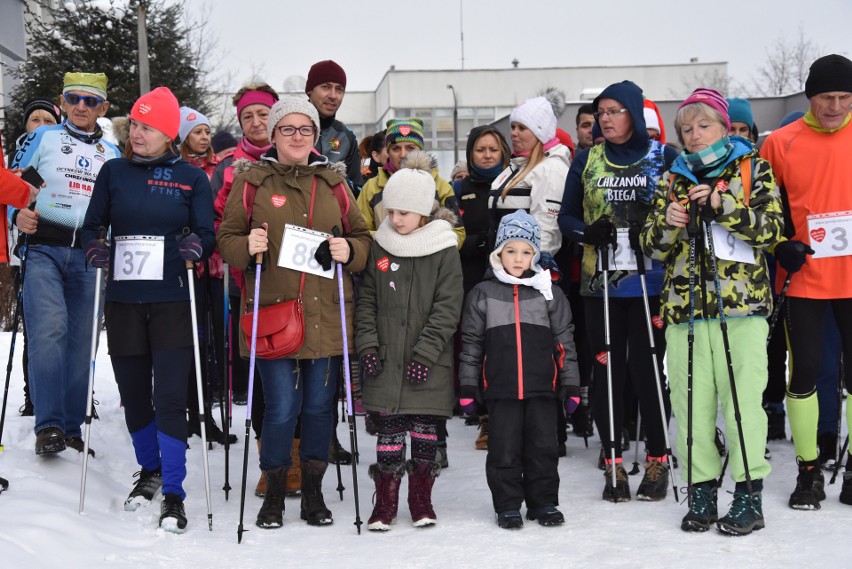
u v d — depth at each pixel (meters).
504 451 4.17
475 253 5.81
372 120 57.12
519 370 4.18
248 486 4.94
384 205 4.36
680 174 4.27
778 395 5.85
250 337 4.11
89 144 4.98
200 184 4.33
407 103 51.19
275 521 4.13
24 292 4.71
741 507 3.94
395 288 4.26
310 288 4.17
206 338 4.93
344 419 7.16
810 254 4.42
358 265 4.22
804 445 4.36
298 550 3.77
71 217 4.82
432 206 4.38
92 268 4.94
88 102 4.94
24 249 4.80
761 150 4.72
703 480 4.14
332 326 4.21
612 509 4.38
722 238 4.08
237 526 4.15
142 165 4.29
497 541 3.87
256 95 5.41
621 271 4.71
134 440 4.37
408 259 4.29
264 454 4.22
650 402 4.61
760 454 4.02
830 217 4.41
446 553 3.70
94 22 19.92
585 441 6.00
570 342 4.30
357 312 4.30
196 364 4.10
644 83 51.66
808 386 4.38
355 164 5.99
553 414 4.25
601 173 4.84
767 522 4.06
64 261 4.82
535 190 5.48
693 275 4.09
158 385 4.16
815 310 4.42
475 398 4.28
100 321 5.01
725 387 4.11
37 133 4.88
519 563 3.55
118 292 4.20
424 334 4.13
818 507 4.25
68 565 3.38
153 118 4.24
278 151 4.29
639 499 4.55
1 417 4.66
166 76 20.98
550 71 51.44
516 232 4.37
